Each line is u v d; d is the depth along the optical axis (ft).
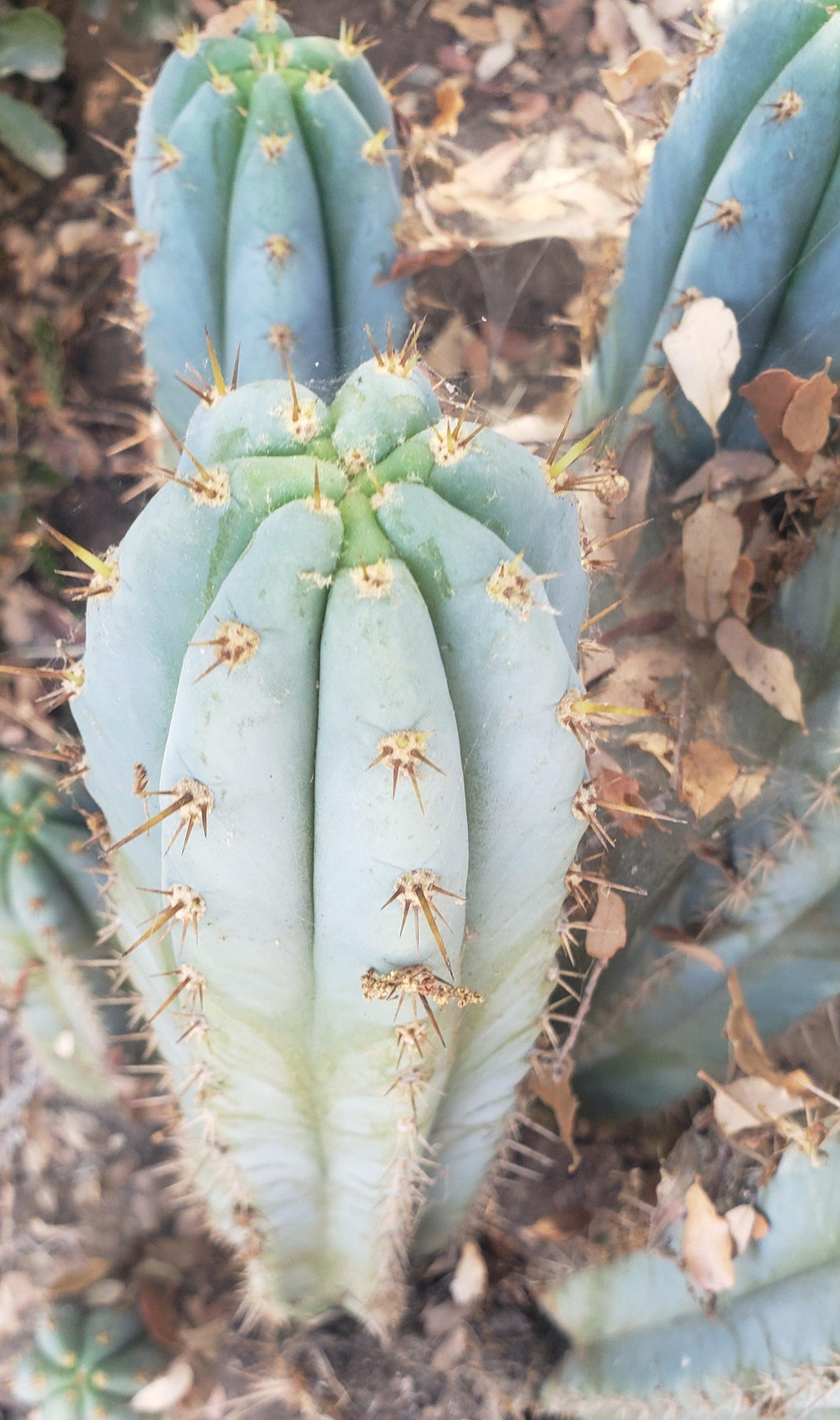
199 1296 2.05
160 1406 1.95
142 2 2.57
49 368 2.58
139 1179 2.13
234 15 2.36
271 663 1.30
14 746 2.39
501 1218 1.97
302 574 1.29
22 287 2.61
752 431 1.85
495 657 1.32
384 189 1.91
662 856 1.84
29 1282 2.07
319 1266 1.82
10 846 1.91
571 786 1.40
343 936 1.40
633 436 1.88
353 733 1.30
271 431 1.34
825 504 1.81
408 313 2.06
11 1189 2.13
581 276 2.41
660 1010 1.87
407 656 1.29
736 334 1.76
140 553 1.35
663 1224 1.77
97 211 2.67
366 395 1.36
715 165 1.75
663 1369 1.70
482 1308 1.92
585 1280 1.83
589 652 1.51
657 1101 1.98
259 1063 1.52
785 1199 1.62
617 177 2.43
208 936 1.41
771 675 1.76
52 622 2.47
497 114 2.60
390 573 1.29
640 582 1.91
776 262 1.74
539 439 2.26
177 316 1.94
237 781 1.33
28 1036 2.06
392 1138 1.57
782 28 1.66
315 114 1.84
